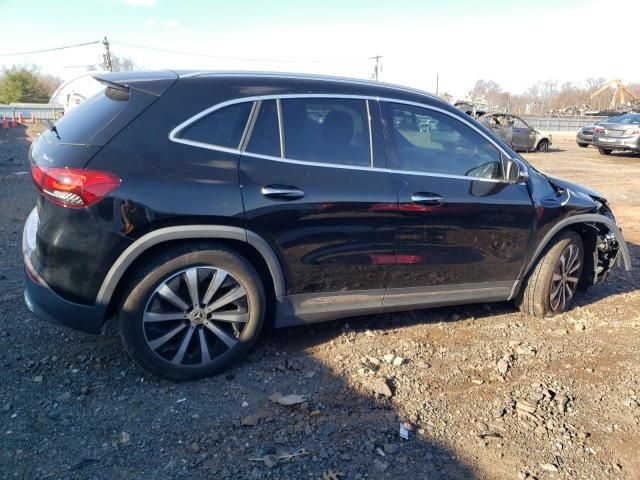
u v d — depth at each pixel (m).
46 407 3.06
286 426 3.00
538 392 3.46
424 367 3.70
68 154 3.04
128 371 3.46
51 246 3.04
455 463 2.78
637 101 47.84
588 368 3.81
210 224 3.20
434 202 3.81
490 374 3.67
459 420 3.14
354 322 4.34
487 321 4.55
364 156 3.69
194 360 3.38
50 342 3.79
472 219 4.00
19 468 2.59
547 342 4.20
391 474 2.68
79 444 2.78
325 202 3.46
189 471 2.63
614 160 18.78
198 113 3.28
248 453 2.78
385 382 3.44
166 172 3.12
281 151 3.45
